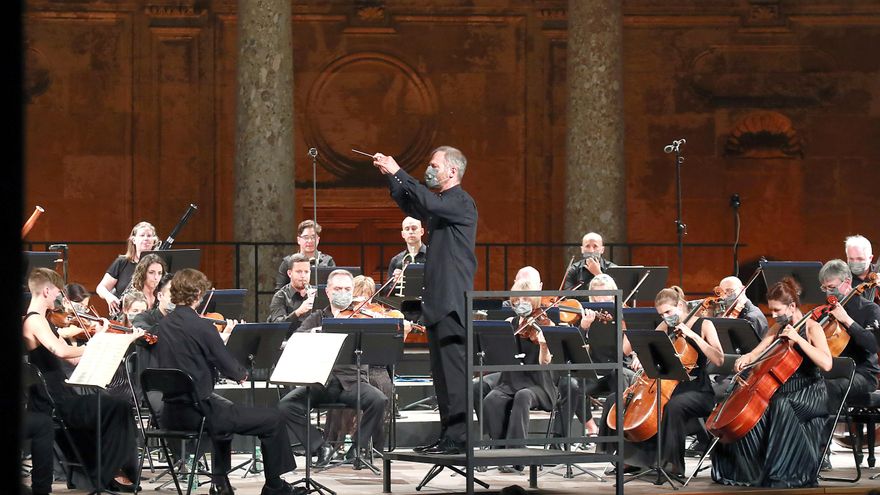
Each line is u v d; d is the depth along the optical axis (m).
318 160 27.14
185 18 26.80
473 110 27.45
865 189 27.77
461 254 10.81
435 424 15.71
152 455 15.02
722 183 27.59
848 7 27.72
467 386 10.43
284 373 11.45
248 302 20.28
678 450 12.80
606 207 21.66
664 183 27.50
